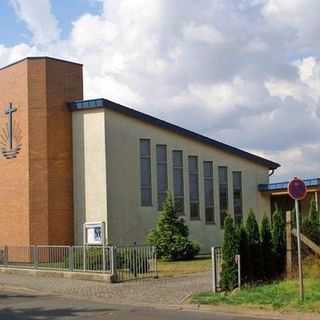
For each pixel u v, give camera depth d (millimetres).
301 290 15555
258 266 19547
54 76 34750
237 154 41562
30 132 34281
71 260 25781
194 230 38594
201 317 14625
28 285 23469
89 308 16922
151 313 15617
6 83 35844
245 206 41938
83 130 34844
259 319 14125
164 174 37438
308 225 21266
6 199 35312
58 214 34188
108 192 34125
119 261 24469
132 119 36062
